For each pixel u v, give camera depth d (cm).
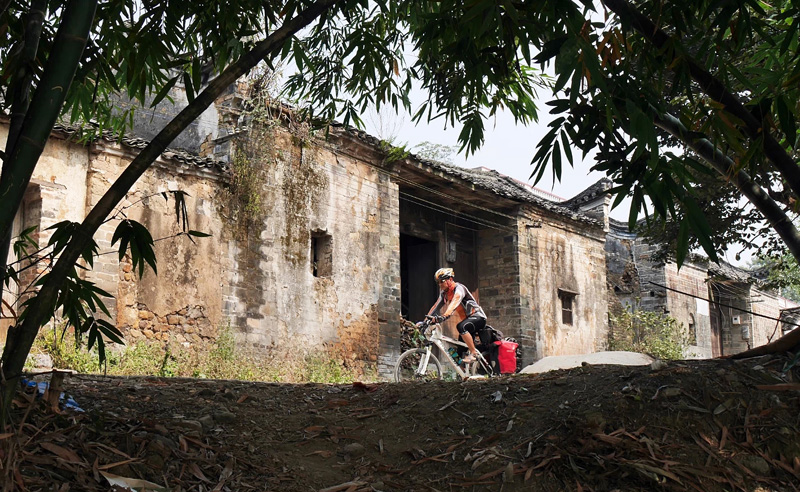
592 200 1917
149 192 998
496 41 339
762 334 2634
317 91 534
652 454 309
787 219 405
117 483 252
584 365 437
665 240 1159
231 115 1127
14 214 240
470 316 776
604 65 305
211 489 279
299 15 295
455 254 1598
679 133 360
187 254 1031
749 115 350
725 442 321
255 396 416
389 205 1328
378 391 438
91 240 264
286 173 1163
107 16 380
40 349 839
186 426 331
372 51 477
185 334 1012
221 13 394
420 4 458
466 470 316
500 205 1595
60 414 294
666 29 598
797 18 331
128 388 398
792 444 320
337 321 1209
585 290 1789
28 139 241
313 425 370
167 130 263
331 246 1220
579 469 306
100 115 500
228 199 1095
